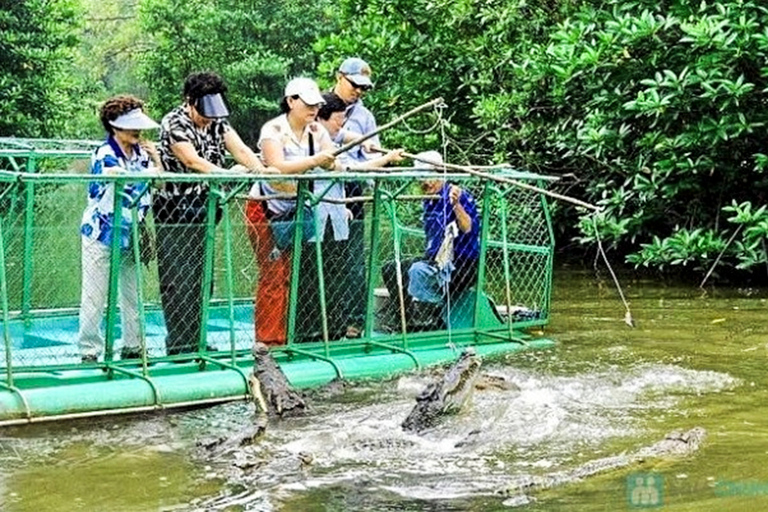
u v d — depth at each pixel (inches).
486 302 358.3
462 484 219.9
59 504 212.7
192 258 299.6
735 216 477.7
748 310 407.5
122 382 283.9
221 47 1173.1
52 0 790.5
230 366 299.9
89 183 287.4
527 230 378.6
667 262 471.5
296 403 275.7
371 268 329.4
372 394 293.9
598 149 475.8
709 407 276.4
